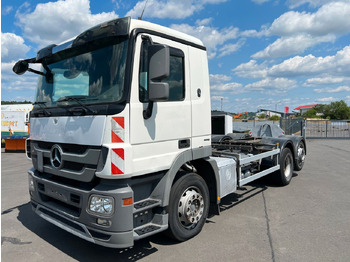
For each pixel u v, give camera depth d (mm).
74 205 3236
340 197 5895
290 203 5516
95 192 2990
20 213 5215
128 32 2998
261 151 6441
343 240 3854
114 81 3039
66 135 3328
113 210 2908
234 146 6422
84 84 3309
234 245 3752
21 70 4199
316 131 22594
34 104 4016
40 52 4043
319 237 3955
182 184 3703
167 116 3471
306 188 6664
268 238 3949
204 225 4445
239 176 5066
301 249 3607
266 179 6969
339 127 22031
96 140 2977
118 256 3527
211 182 4320
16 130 15195
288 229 4250
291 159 7148
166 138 3463
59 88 3660
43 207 3809
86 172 3088
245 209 5188
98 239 3008
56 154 3521
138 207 3207
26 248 3785
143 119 3152
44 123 3744
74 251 3689
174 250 3641
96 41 3275
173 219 3623
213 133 8469
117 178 2908
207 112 4180
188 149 3818
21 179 8172
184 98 3766
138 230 3229
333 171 8711
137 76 3074
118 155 2877
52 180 3658
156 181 3523
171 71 3592
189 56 3885
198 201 4008
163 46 2891
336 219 4633
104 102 3051
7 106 16328
